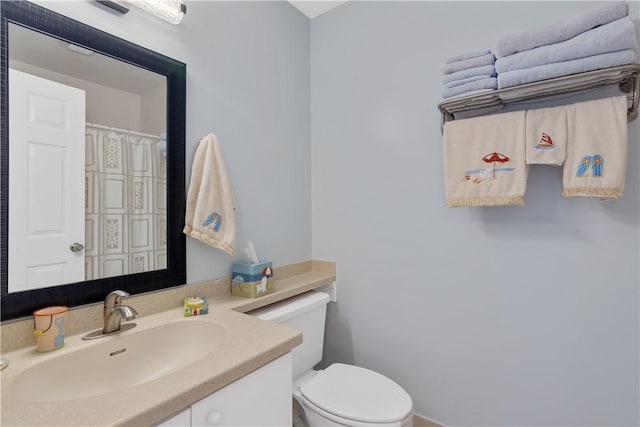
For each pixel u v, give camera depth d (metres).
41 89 0.88
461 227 1.42
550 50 1.03
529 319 1.27
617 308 1.12
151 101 1.13
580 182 1.05
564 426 1.22
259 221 1.56
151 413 0.59
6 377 0.70
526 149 1.14
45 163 0.89
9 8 0.83
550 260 1.23
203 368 0.73
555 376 1.23
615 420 1.13
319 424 1.15
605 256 1.13
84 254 0.96
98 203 1.00
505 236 1.32
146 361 0.96
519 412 1.30
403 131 1.57
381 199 1.64
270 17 1.64
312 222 1.88
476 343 1.39
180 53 1.22
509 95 1.17
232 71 1.43
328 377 1.33
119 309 0.93
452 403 1.46
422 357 1.53
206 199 1.23
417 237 1.53
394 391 1.23
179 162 1.20
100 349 0.87
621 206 1.11
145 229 1.11
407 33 1.56
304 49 1.86
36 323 0.82
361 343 1.72
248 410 0.80
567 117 1.09
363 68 1.70
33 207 0.87
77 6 0.96
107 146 1.02
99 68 1.00
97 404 0.60
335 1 1.76
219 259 1.36
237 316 1.09
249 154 1.51
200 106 1.29
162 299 1.14
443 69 1.28
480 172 1.22
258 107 1.56
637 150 1.08
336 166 1.80
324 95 1.85
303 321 1.47
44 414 0.57
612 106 1.01
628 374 1.10
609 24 0.96
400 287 1.59
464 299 1.42
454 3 1.43
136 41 1.09
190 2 1.27
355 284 1.74
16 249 0.84
